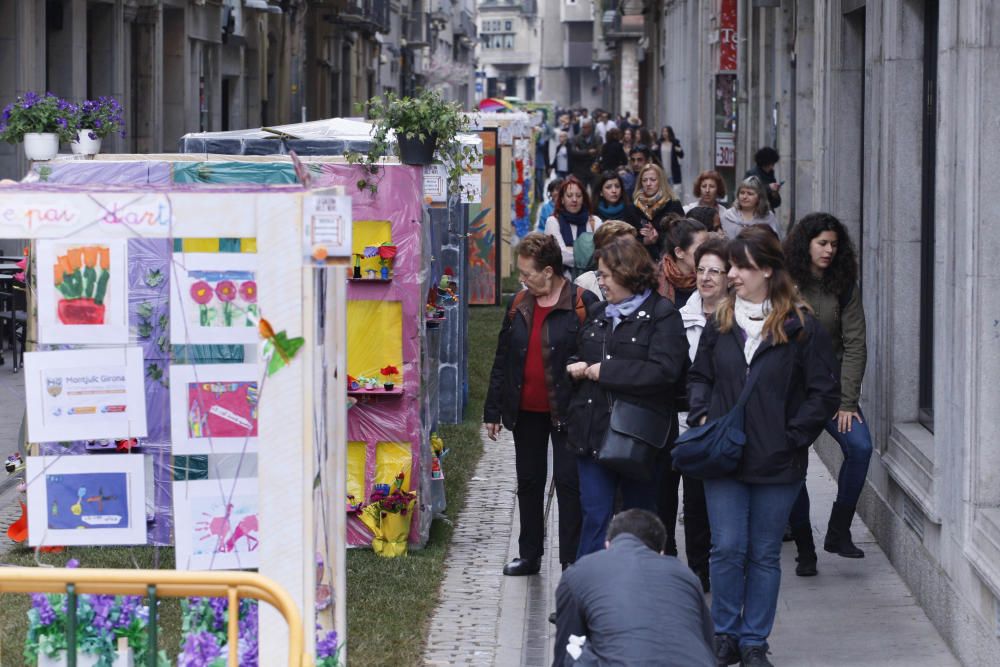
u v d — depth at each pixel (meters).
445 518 14.98
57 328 8.76
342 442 9.14
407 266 13.64
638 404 11.58
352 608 12.05
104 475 8.96
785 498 10.72
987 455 10.70
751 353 10.72
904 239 13.71
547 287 12.65
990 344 10.63
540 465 13.11
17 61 32.59
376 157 13.58
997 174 10.55
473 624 11.94
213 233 8.23
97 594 7.57
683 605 8.19
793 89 28.91
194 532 8.82
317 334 8.65
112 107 17.19
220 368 8.76
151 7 41.28
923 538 12.40
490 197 31.52
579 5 178.38
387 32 83.38
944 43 11.35
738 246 10.75
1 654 10.35
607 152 42.44
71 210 8.26
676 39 64.19
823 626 11.94
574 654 8.16
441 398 20.17
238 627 8.30
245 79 53.38
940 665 11.02
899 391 13.86
